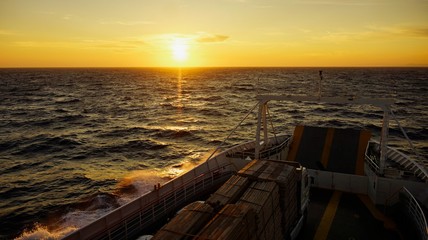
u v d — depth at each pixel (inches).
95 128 2689.5
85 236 484.1
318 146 850.8
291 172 527.5
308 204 671.8
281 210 489.4
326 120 3088.1
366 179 718.5
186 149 1980.8
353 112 3602.4
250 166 553.6
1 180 1441.9
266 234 419.8
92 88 7057.1
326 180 752.3
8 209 1138.0
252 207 408.8
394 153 898.1
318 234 573.3
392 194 653.3
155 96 5383.9
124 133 2477.9
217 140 2228.1
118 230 521.7
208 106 4109.3
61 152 1919.3
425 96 4950.8
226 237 322.3
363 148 812.6
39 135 2385.6
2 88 6806.1
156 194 611.8
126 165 1651.1
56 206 1153.4
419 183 629.0
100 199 1193.4
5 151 1942.7
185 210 399.2
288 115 3395.7
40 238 935.7
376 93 5032.0
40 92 6008.9
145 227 570.9
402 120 3065.9
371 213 644.1
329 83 7322.8
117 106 4119.1
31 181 1423.5
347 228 592.7
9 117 3225.9
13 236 965.2
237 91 6166.3
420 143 2188.7
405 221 603.2
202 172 753.6
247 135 2390.5
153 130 2581.2
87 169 1590.8
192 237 335.3
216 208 406.6
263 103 752.3
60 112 3580.2
